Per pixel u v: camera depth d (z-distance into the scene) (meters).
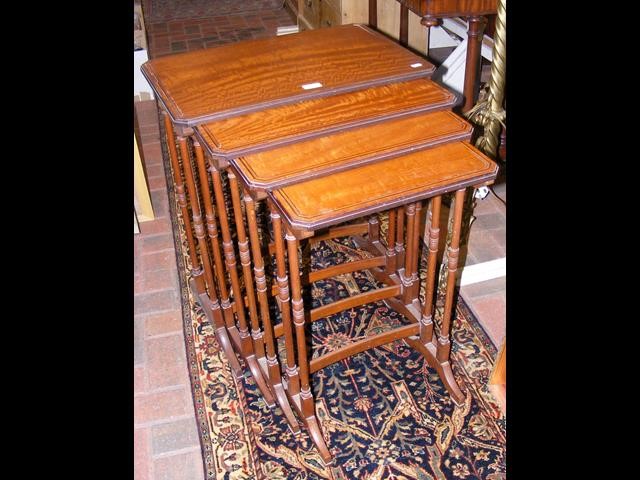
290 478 1.56
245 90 1.53
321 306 1.97
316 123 1.42
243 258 1.56
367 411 1.72
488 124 1.83
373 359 1.87
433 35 3.34
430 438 1.64
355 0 2.95
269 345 1.62
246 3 5.17
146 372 1.86
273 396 1.74
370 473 1.56
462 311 2.02
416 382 1.79
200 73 1.62
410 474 1.55
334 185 1.30
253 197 1.30
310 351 1.89
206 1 5.27
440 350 1.72
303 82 1.56
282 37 1.83
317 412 1.72
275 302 2.07
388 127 1.46
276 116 1.45
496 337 1.93
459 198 1.44
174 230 2.47
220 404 1.76
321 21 3.47
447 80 2.57
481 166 1.36
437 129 1.45
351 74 1.59
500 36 1.68
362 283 2.16
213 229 1.70
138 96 3.55
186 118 1.41
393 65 1.64
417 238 1.81
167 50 4.27
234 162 1.34
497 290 2.11
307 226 1.20
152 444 1.65
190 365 1.88
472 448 1.61
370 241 2.25
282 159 1.34
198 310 2.07
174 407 1.75
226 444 1.65
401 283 1.93
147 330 2.01
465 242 2.20
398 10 2.83
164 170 2.88
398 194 1.27
